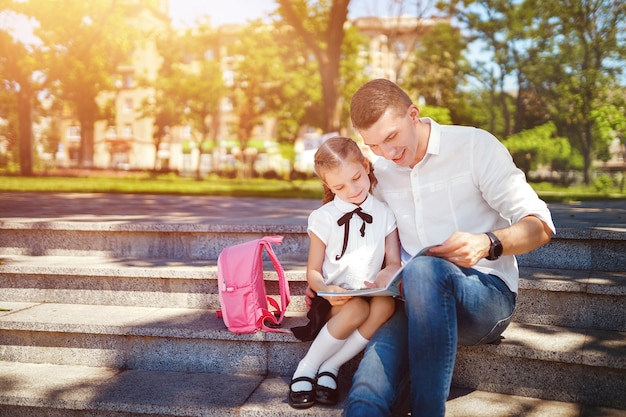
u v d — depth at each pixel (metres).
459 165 2.17
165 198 8.59
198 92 39.16
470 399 2.25
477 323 2.02
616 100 15.08
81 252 3.71
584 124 20.80
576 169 24.36
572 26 22.33
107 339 2.72
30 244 3.76
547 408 2.15
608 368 2.14
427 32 28.19
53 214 4.91
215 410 2.19
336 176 2.30
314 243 2.44
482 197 2.20
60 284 3.17
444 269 1.91
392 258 2.39
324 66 15.83
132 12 46.09
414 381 1.92
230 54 37.16
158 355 2.68
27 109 26.61
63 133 60.53
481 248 1.91
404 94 2.08
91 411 2.32
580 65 23.88
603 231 2.87
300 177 39.03
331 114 15.80
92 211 5.41
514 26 24.88
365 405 1.89
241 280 2.55
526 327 2.53
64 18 24.86
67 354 2.77
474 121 30.48
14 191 10.67
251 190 13.22
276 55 35.31
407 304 1.92
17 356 2.82
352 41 31.17
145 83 41.69
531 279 2.62
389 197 2.38
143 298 3.07
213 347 2.62
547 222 1.98
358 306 2.20
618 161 20.78
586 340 2.32
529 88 26.20
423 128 2.18
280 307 2.92
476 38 27.14
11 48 24.58
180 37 39.44
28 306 3.11
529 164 24.59
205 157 56.66
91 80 27.12
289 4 15.62
